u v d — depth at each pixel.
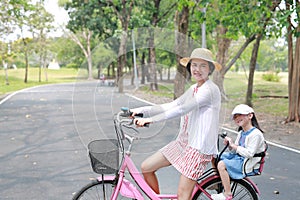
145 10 22.11
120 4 20.50
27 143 7.24
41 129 8.79
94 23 23.41
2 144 7.16
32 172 5.31
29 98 16.86
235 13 9.92
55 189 4.62
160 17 22.06
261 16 10.60
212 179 3.34
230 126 8.82
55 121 10.01
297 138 7.87
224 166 3.27
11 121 10.05
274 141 7.58
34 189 4.62
